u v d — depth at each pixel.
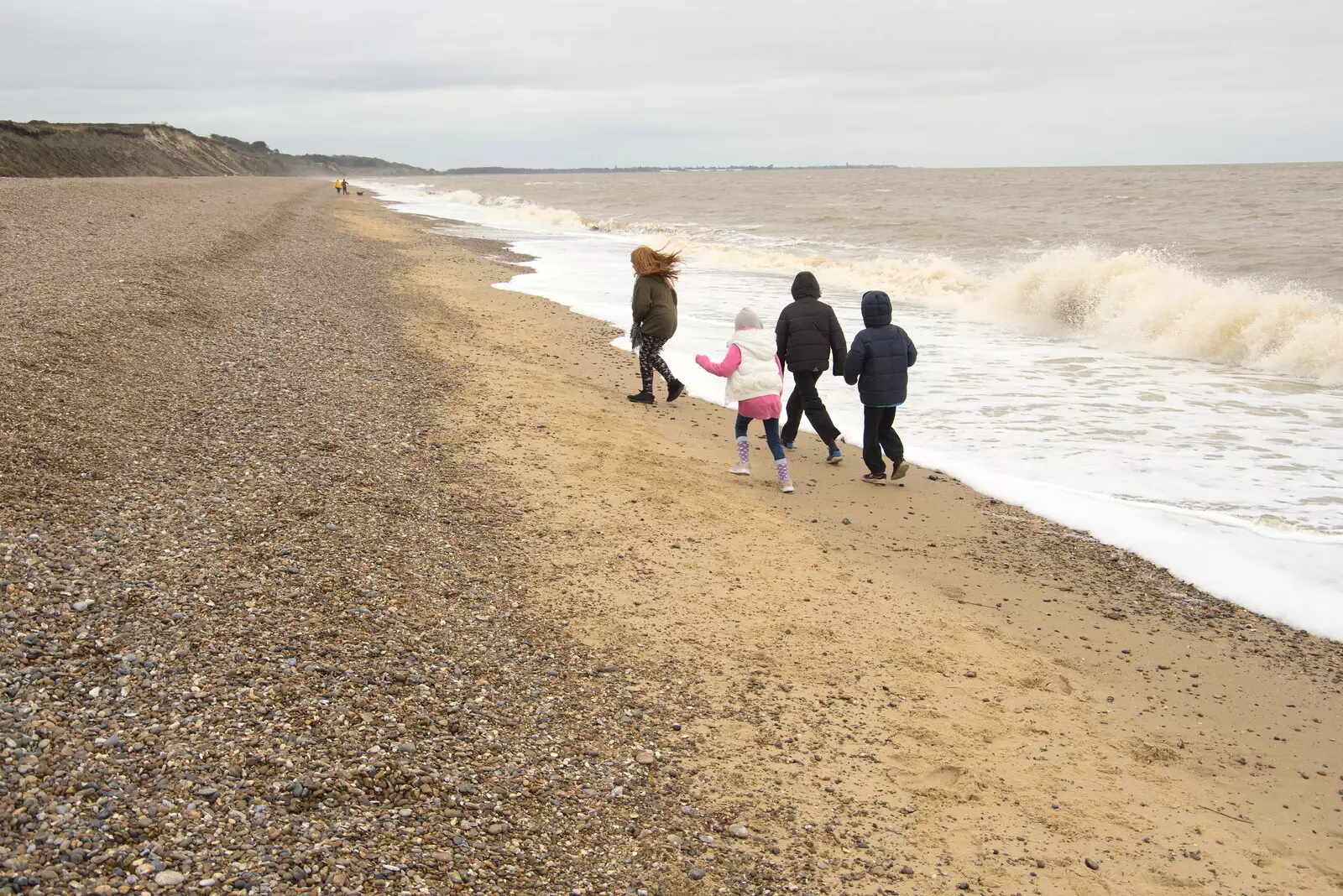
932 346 13.49
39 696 3.29
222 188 52.06
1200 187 69.62
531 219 47.56
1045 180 116.75
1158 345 13.05
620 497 6.80
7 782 2.80
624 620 4.91
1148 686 4.61
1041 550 6.29
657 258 9.66
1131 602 5.55
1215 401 10.05
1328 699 4.51
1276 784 3.85
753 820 3.40
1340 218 35.81
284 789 3.05
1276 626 5.26
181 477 5.86
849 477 7.79
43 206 22.56
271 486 5.99
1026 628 5.19
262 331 10.77
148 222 22.00
